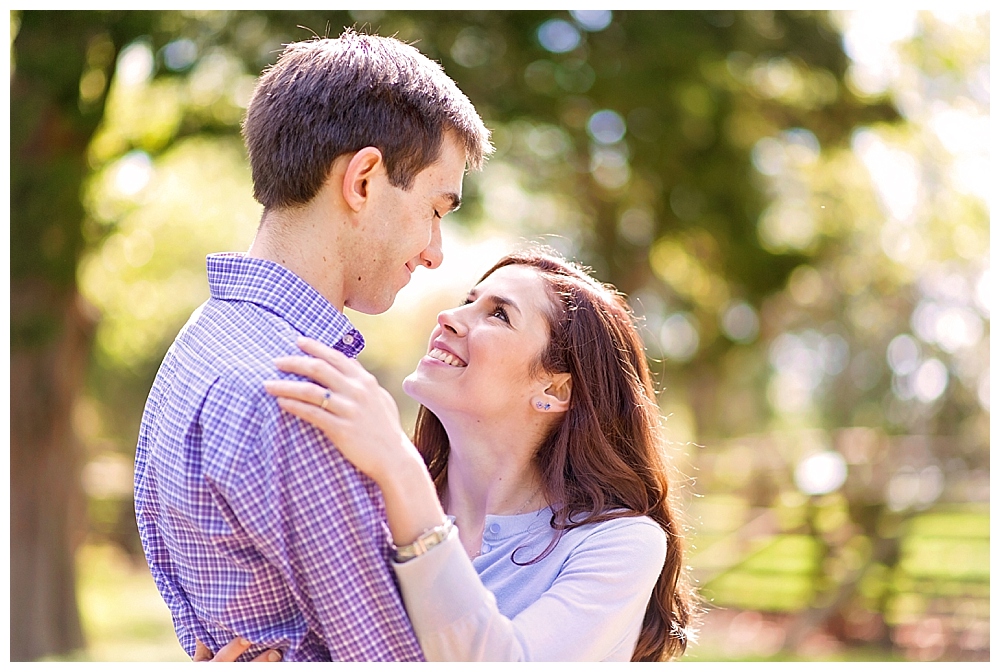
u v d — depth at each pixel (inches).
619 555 68.0
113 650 358.6
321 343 59.5
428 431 82.7
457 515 76.4
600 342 75.7
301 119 62.0
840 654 336.8
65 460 343.9
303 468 54.1
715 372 520.7
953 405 539.2
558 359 73.8
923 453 407.8
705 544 426.3
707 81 371.6
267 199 63.9
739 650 336.2
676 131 376.2
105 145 341.7
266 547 53.9
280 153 62.6
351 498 54.4
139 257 465.1
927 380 556.1
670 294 516.7
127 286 476.1
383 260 63.8
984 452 414.0
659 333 521.0
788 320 604.7
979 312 522.3
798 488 404.2
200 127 347.6
